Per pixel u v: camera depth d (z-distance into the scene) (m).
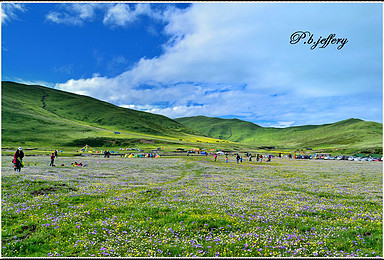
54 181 24.70
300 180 34.75
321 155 177.38
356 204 19.03
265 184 29.92
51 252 9.69
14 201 16.27
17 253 9.45
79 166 49.09
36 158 73.44
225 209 16.27
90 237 11.10
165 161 78.75
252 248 10.15
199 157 113.88
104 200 17.98
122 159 87.69
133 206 16.47
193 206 16.98
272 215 15.02
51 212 14.51
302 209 16.69
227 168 55.88
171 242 10.71
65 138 190.50
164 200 18.84
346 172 49.47
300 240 11.08
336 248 10.17
